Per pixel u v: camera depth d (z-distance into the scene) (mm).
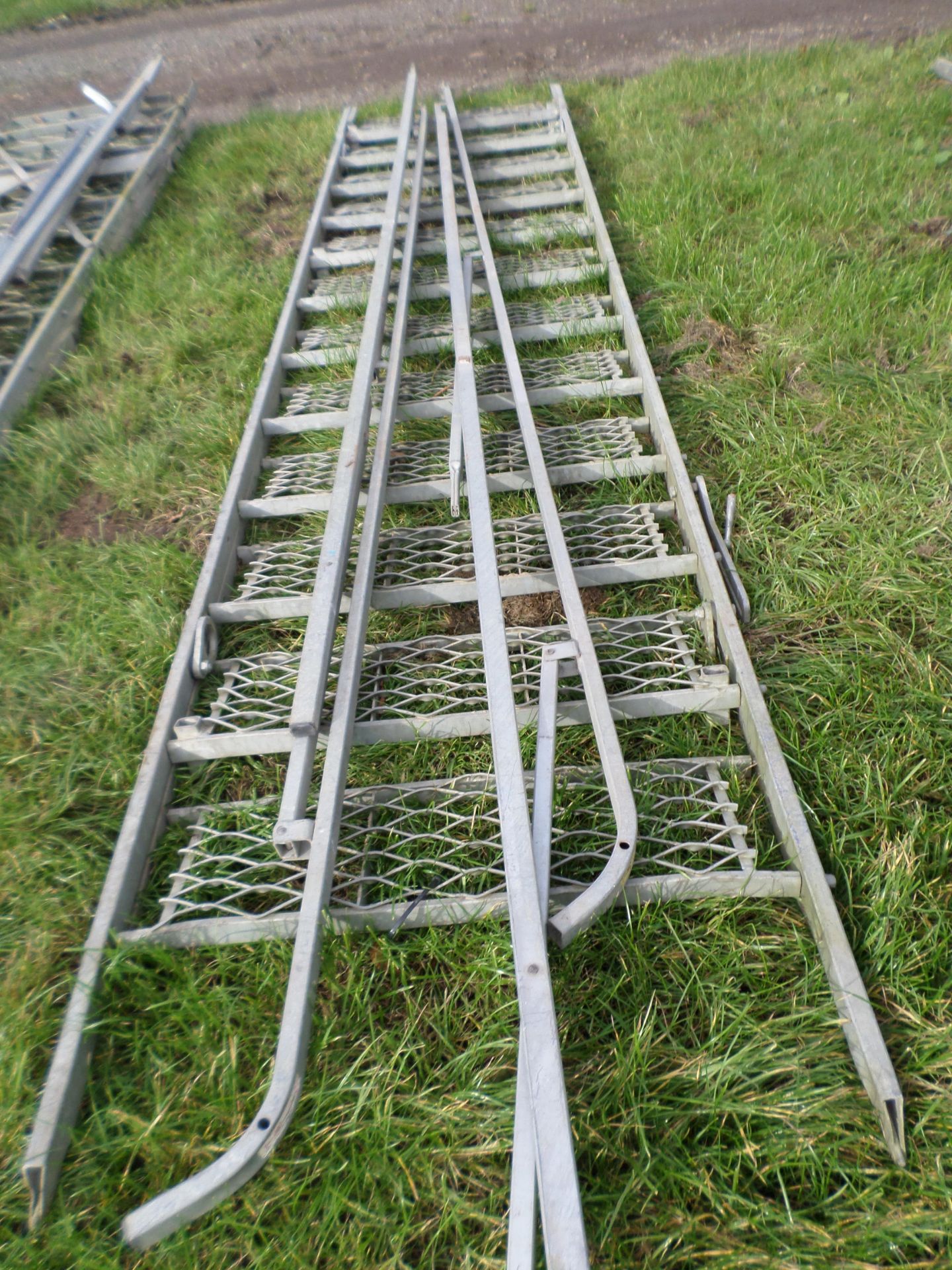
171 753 2668
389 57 8398
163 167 6418
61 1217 1855
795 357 3949
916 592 2957
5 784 2730
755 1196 1811
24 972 2250
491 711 2176
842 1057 1974
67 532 3680
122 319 4828
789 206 4883
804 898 2221
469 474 2828
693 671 2695
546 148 6109
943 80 6219
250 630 3143
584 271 4609
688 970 2154
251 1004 2143
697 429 3744
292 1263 1766
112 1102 2014
